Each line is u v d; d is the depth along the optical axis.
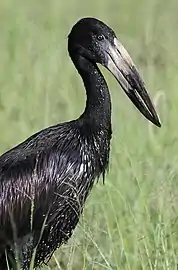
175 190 18.27
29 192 16.00
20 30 28.89
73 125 16.62
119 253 17.20
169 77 26.08
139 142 21.09
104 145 16.67
